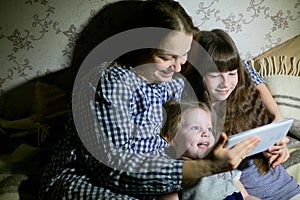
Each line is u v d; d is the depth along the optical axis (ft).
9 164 4.44
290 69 5.36
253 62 5.49
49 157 4.48
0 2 4.84
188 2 5.21
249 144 3.34
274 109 4.81
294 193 4.36
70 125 3.91
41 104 4.90
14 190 4.03
